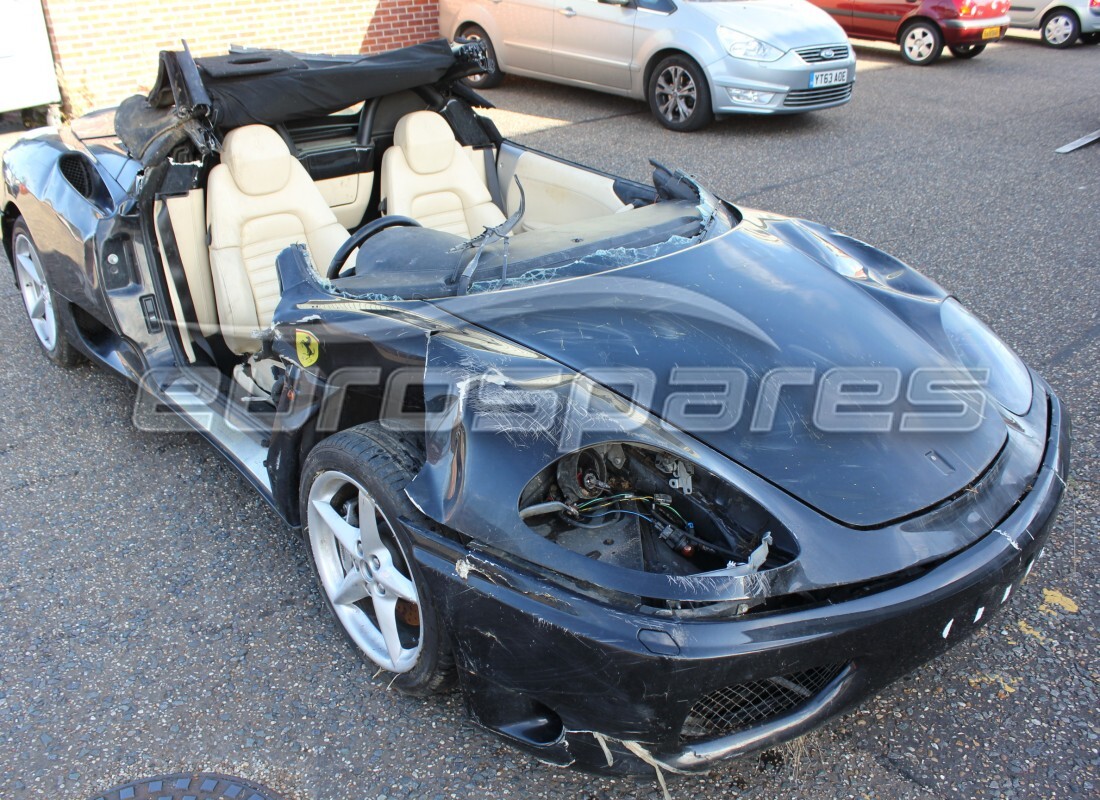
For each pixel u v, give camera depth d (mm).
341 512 2729
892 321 2762
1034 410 2662
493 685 2158
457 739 2480
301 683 2670
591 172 4027
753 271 2875
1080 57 13125
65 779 2352
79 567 3172
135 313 3645
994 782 2322
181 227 3525
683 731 2051
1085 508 3357
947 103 10062
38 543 3299
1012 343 4613
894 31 12555
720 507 2166
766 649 1918
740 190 7086
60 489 3625
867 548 2049
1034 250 5852
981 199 6859
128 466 3789
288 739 2479
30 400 4309
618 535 2229
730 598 1937
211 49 9227
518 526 2066
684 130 8859
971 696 2588
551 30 9602
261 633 2869
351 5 10211
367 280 2828
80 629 2883
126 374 3920
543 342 2408
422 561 2170
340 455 2459
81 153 4047
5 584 3084
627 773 2086
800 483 2133
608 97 10211
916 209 6645
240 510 3498
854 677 2084
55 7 8156
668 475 2256
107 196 3746
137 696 2621
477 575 2084
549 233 3098
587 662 1948
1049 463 2490
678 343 2441
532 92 10406
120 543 3301
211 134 3357
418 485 2205
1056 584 3010
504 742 2236
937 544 2111
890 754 2412
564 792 2324
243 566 3184
